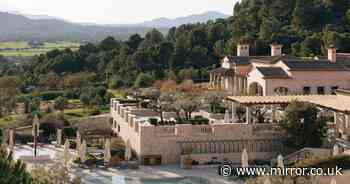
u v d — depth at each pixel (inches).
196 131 2650.1
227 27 6589.6
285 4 6643.7
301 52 5310.0
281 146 2672.2
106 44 7268.7
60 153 2763.3
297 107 2588.6
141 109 3225.9
